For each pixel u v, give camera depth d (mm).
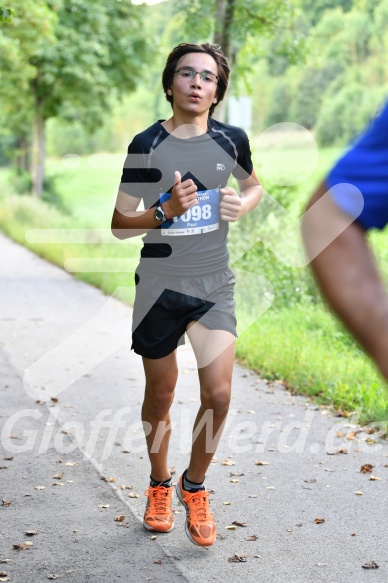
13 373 13023
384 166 1783
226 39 16984
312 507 7727
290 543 6934
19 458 9102
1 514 7516
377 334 1682
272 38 17797
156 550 6785
